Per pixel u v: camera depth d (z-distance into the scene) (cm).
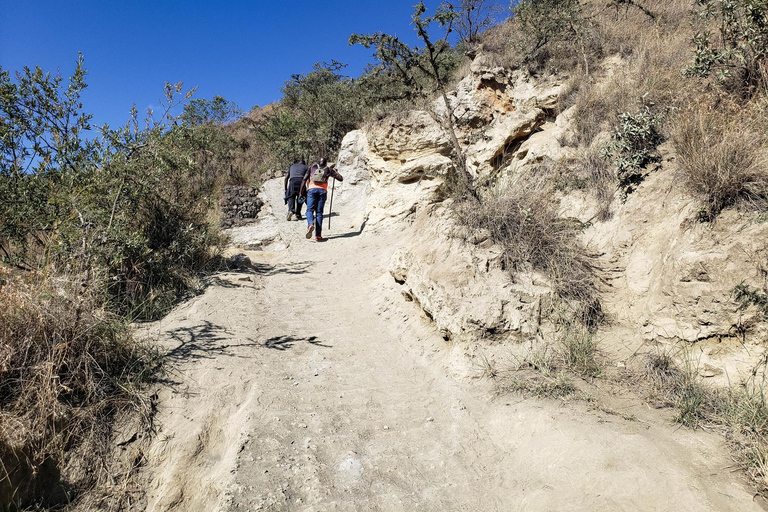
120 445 290
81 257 435
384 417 336
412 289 483
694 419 270
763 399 258
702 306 316
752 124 376
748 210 324
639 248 418
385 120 911
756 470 224
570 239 447
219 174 1314
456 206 518
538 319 388
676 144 412
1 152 461
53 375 291
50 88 496
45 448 264
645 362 330
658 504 213
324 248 818
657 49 669
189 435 300
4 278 348
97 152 516
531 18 945
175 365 370
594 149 546
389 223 846
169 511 259
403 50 655
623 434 261
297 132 1365
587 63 804
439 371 390
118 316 394
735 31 462
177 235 588
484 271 421
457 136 871
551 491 242
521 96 880
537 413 301
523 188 488
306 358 426
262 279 650
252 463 273
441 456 292
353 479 269
